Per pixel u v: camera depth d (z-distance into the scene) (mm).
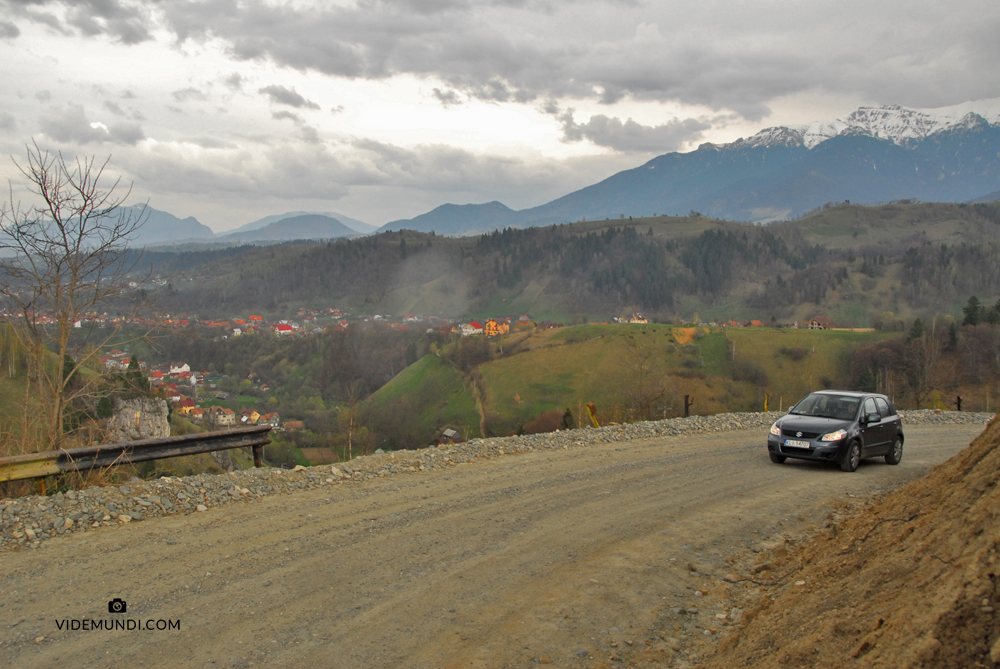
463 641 4516
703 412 62438
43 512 6609
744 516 8258
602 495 9070
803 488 10109
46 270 9227
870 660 3248
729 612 5289
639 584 5785
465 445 12242
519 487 9344
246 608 4883
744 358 73500
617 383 67812
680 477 10570
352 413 47281
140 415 10516
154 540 6363
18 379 9773
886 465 12867
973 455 5441
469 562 6141
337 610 4930
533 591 5500
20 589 5070
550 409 63062
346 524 7160
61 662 3996
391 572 5781
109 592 5082
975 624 3000
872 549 5117
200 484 8047
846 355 73125
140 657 4102
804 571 5719
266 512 7523
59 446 8883
